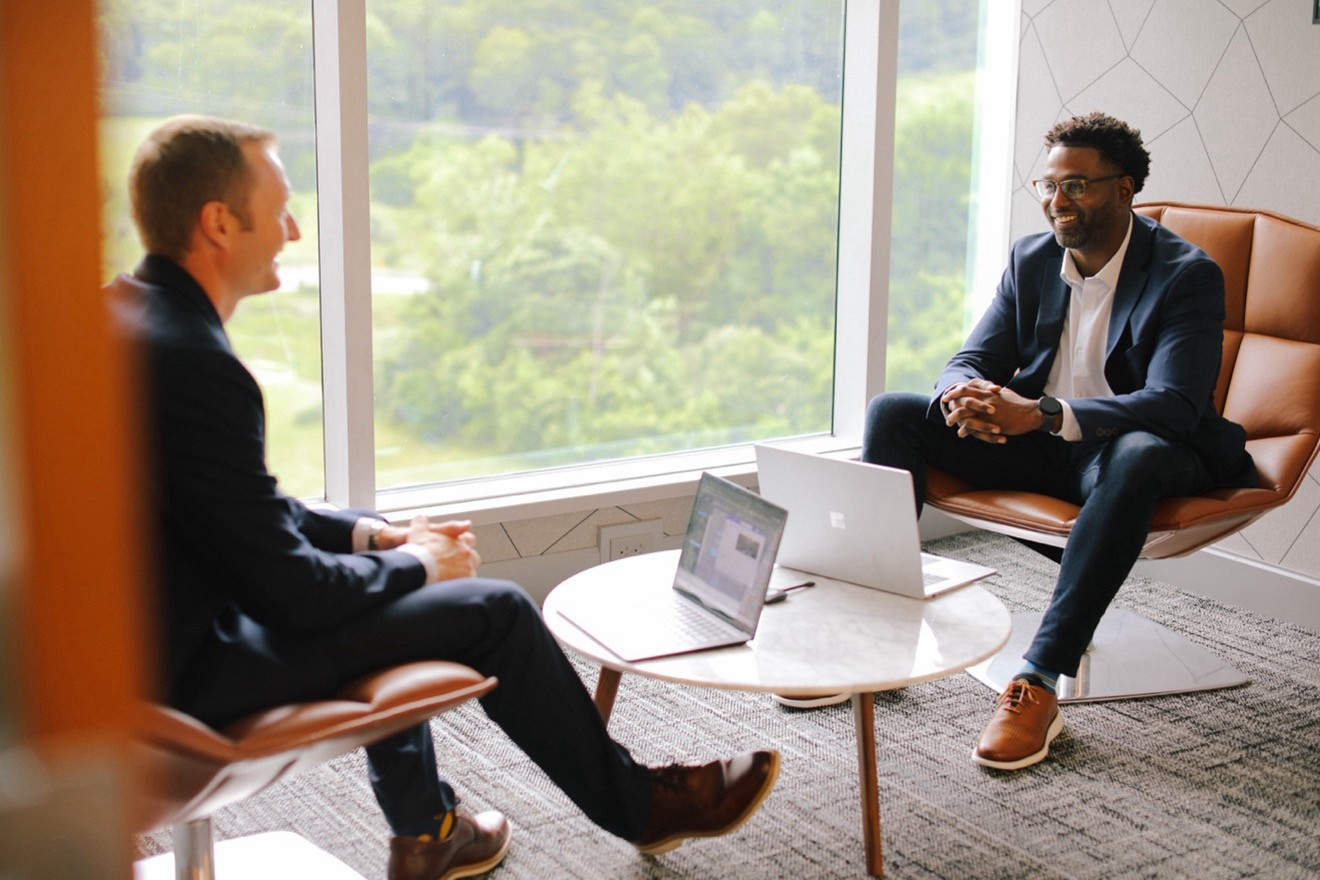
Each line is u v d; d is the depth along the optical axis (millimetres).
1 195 309
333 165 2643
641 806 1797
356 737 1398
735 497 1963
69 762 327
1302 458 2488
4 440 315
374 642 1540
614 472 3176
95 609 329
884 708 2549
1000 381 2750
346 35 2568
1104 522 2283
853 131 3445
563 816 2109
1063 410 2385
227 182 1476
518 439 3084
